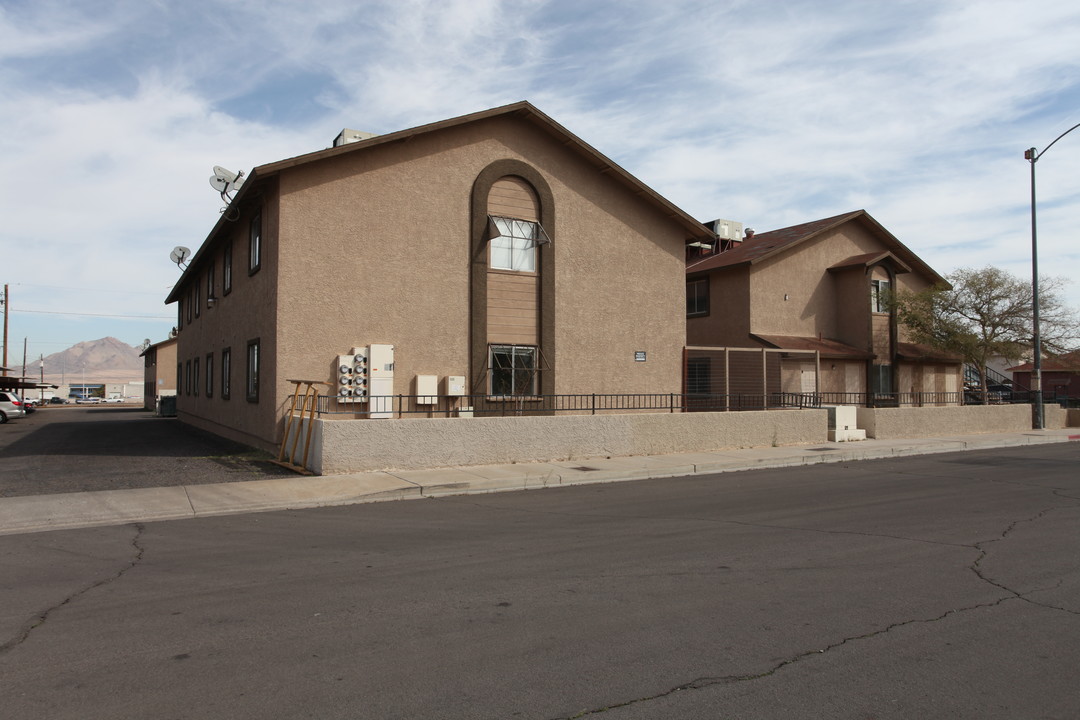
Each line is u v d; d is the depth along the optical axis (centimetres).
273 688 422
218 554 754
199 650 482
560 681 431
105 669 452
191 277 2717
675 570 682
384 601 586
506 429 1412
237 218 1759
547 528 882
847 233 2812
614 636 506
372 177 1616
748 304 2525
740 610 563
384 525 906
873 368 2716
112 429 2612
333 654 474
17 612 564
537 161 1847
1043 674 444
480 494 1165
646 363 1978
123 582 648
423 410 1636
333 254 1559
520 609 566
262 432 1600
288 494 1092
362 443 1277
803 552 754
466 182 1739
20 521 914
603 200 1941
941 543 797
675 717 385
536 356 1811
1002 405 2411
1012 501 1086
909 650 482
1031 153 2458
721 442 1711
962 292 2759
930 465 1574
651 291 2000
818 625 530
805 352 2280
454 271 1706
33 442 2014
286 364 1498
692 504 1061
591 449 1513
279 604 580
